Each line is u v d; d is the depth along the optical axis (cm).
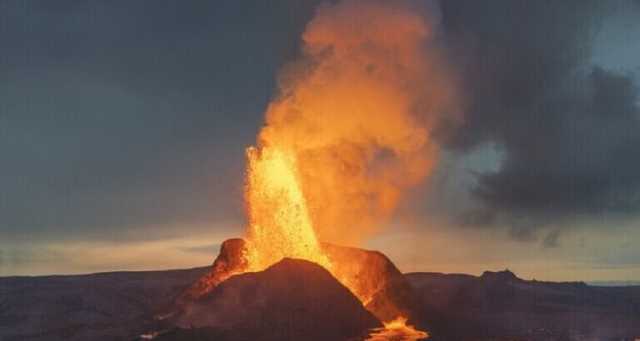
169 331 10588
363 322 11050
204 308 11225
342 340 10544
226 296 11244
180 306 11788
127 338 11319
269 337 10356
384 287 12200
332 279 11388
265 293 11088
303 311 10794
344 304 11069
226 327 10619
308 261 11619
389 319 11731
